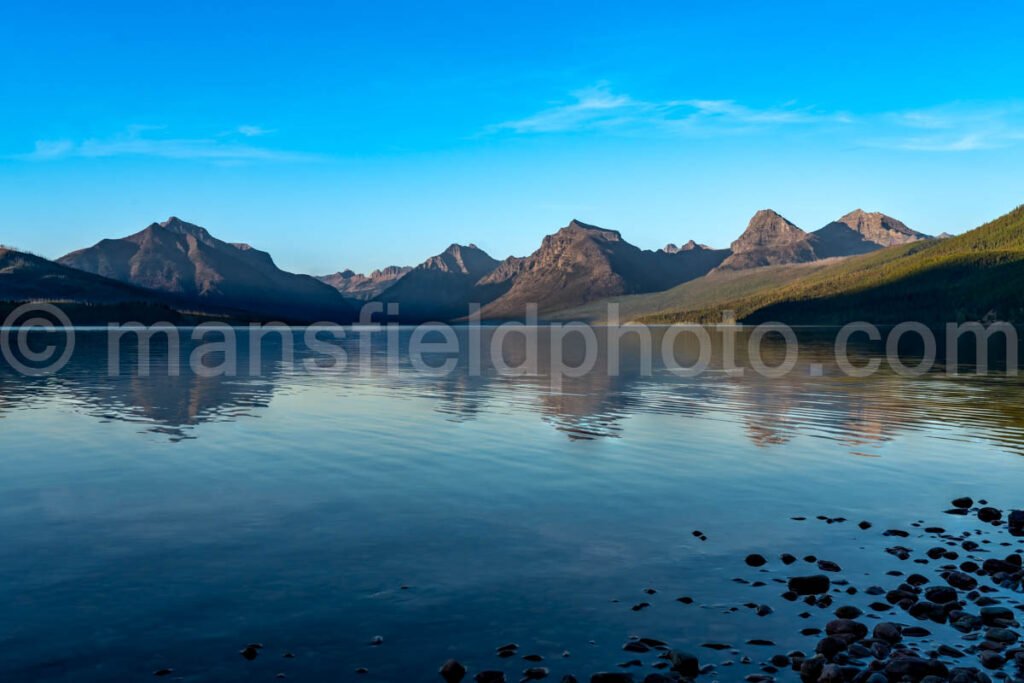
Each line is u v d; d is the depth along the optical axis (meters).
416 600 12.41
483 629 11.39
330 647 10.77
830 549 15.20
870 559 14.66
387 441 27.02
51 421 31.30
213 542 15.22
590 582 13.26
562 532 16.09
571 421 32.09
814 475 21.61
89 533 15.75
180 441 26.70
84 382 49.16
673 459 23.88
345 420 32.25
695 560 14.45
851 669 10.27
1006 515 17.75
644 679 9.96
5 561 13.99
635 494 19.38
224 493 19.22
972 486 20.39
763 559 14.38
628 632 11.37
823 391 44.97
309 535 15.73
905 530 16.50
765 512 17.77
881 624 11.45
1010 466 22.91
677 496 19.19
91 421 31.38
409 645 10.87
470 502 18.48
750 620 11.84
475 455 24.45
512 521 16.89
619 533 16.06
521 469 22.31
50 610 11.84
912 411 35.44
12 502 18.16
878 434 28.72
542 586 13.05
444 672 10.02
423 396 42.22
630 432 29.17
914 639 11.33
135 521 16.64
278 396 41.69
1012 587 13.29
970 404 38.16
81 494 18.98
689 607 12.28
